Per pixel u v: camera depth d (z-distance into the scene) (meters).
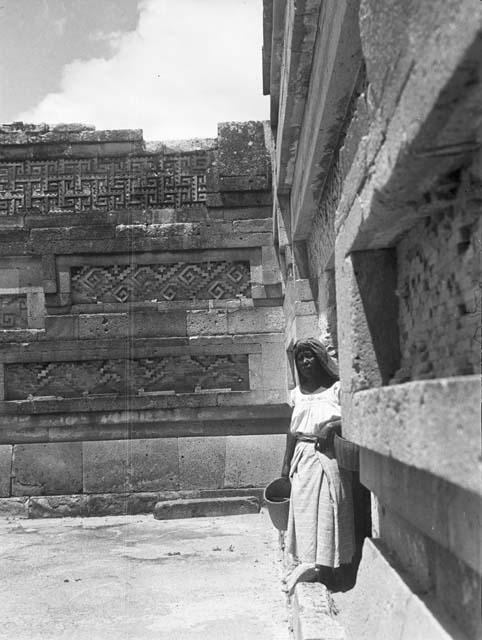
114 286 9.70
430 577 1.99
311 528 4.21
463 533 1.57
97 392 9.58
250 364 9.46
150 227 9.66
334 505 4.20
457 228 1.80
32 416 9.46
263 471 9.29
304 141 5.78
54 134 9.80
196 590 5.18
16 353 9.57
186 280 9.68
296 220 7.11
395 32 1.63
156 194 9.74
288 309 8.46
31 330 9.60
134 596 5.07
